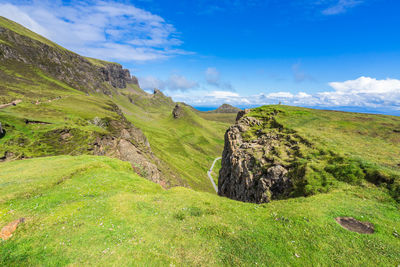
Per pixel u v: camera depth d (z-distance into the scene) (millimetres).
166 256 13578
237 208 22141
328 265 12516
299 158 37875
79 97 173500
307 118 63656
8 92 134250
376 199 22188
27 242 14086
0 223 15617
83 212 19219
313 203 21734
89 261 12680
